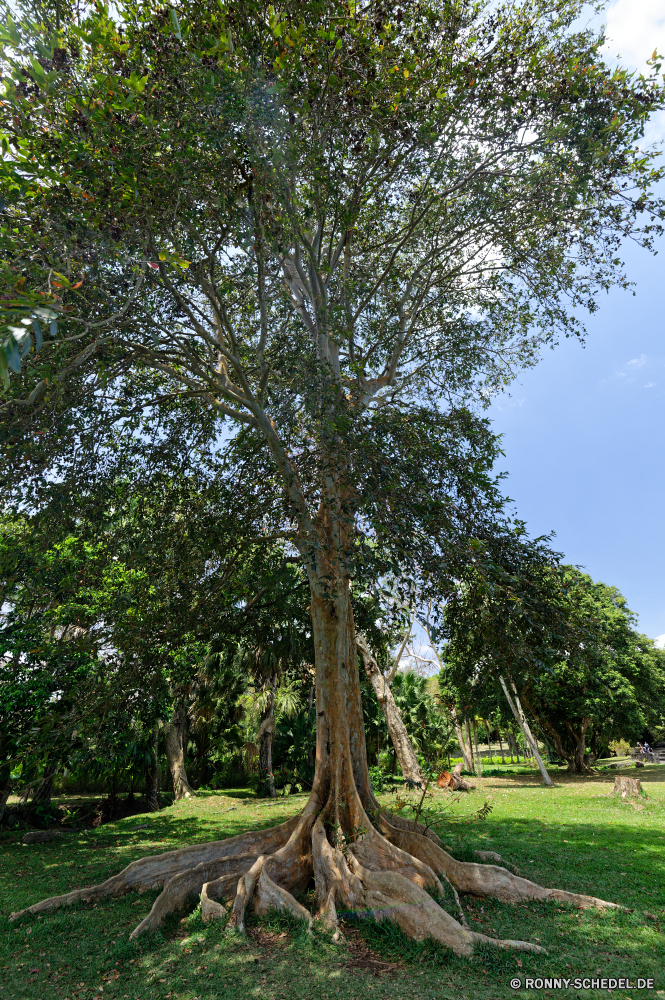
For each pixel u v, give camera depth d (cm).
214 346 949
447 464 809
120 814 2067
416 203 970
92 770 1636
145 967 598
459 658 969
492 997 507
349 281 1027
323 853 800
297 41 662
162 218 684
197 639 1125
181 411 1025
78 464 824
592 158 845
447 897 743
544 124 857
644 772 3125
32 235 592
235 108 611
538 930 649
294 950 625
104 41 606
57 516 798
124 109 592
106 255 639
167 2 637
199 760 3014
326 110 759
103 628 962
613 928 645
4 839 1486
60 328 659
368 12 770
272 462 929
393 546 673
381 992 525
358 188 880
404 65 757
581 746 3253
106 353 771
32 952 642
